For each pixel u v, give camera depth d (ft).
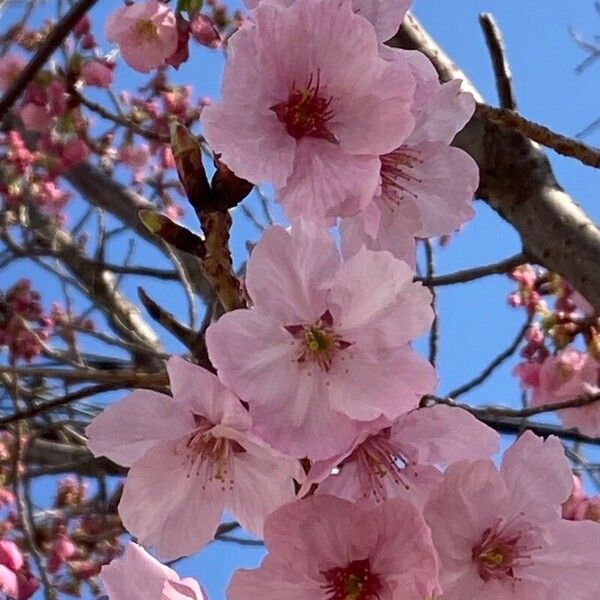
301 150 0.72
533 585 0.72
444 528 0.71
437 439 0.72
